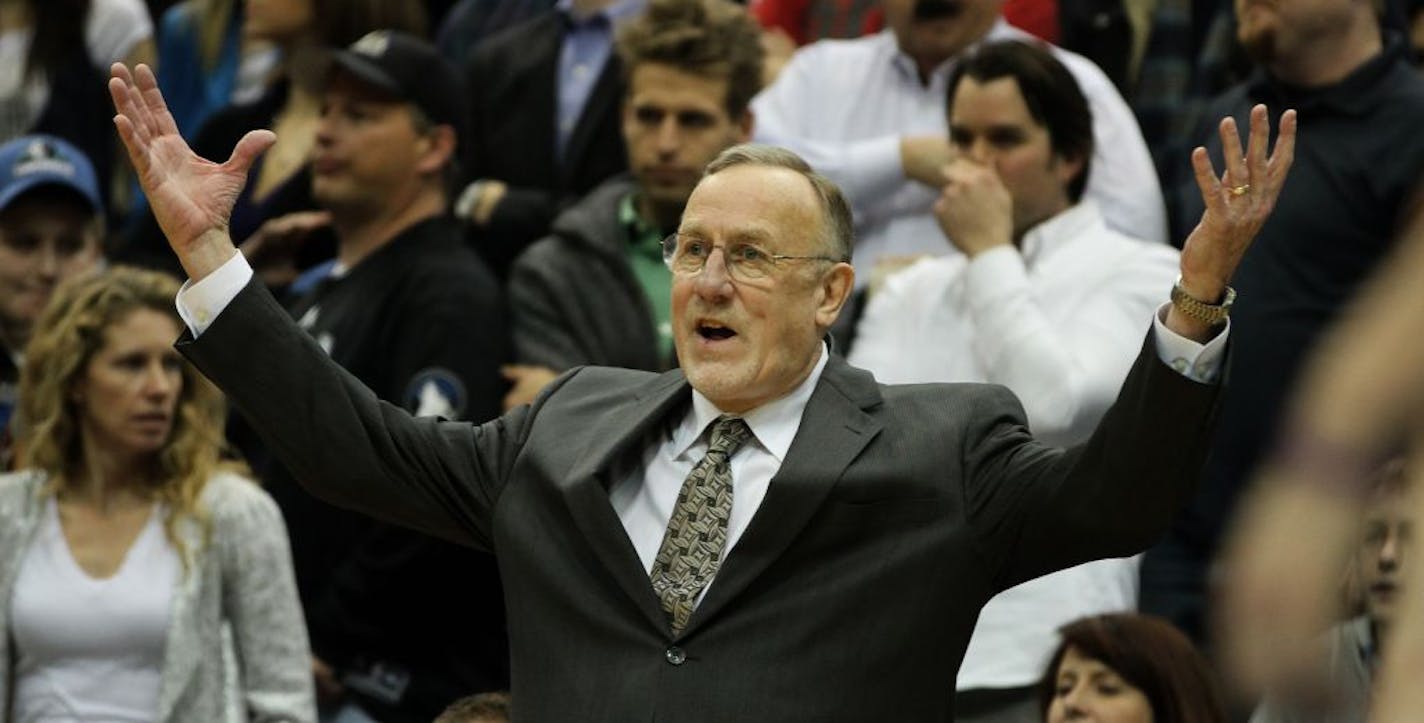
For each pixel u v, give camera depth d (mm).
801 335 12602
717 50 21281
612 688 11852
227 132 27328
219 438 20016
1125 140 21859
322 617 21172
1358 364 4258
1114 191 21594
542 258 21828
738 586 11875
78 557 19188
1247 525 4309
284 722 19172
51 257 24922
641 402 12969
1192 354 11156
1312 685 4379
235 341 12547
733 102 21438
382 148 22500
